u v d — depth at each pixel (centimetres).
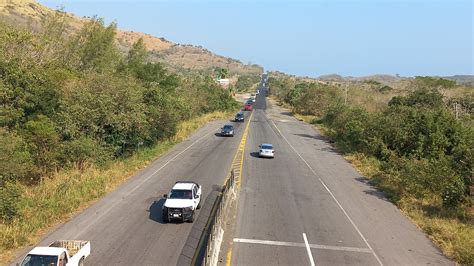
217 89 10681
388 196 3131
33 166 3005
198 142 5388
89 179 3050
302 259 1948
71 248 1772
